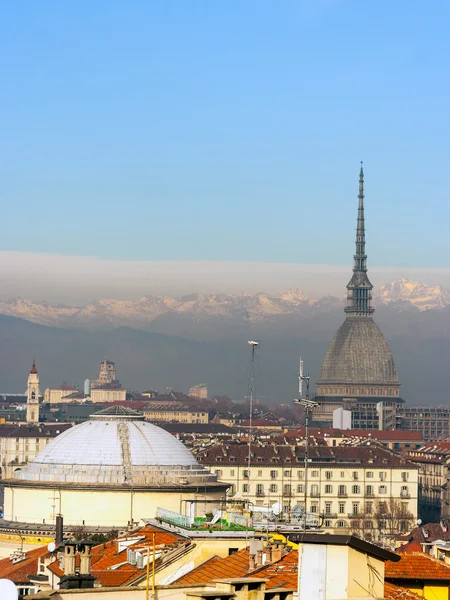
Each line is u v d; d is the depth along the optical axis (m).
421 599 132.38
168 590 129.50
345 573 117.06
